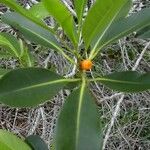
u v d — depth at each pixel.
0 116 0.58
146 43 0.55
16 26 0.33
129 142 0.58
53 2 0.24
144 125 0.58
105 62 0.58
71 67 0.54
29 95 0.26
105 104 0.57
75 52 0.28
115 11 0.26
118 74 0.29
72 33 0.27
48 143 0.50
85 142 0.26
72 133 0.26
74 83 0.29
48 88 0.27
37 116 0.53
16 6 0.25
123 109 0.59
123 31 0.31
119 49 0.60
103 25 0.27
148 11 0.31
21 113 0.59
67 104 0.27
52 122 0.52
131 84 0.28
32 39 0.32
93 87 0.55
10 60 0.57
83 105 0.27
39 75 0.27
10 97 0.26
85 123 0.26
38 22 0.27
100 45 0.30
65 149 0.25
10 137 0.29
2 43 0.35
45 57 0.57
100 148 0.26
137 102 0.58
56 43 0.32
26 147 0.29
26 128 0.56
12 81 0.26
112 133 0.56
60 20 0.26
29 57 0.38
